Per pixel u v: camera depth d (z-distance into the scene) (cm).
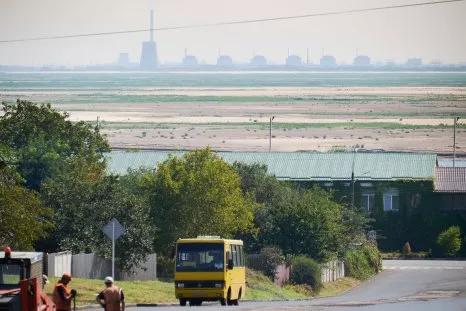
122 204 16700
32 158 18288
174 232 18375
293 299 16288
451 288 18425
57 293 8712
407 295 16050
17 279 8350
